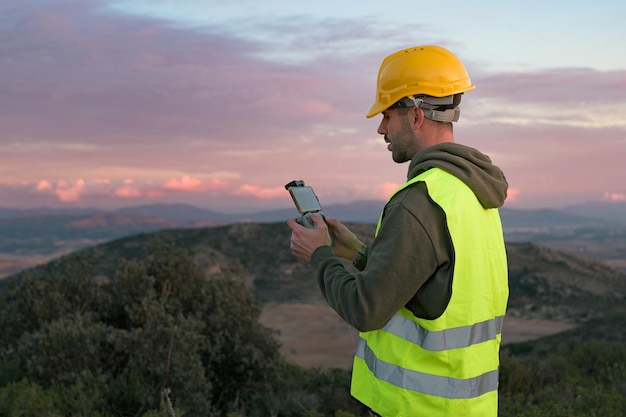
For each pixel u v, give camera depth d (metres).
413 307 2.30
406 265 2.21
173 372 8.85
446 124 2.56
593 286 92.00
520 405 7.99
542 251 112.69
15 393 7.56
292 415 9.12
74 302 12.23
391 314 2.24
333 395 9.71
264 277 83.56
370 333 2.40
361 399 2.43
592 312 77.62
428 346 2.24
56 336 9.28
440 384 2.24
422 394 2.23
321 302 74.75
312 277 84.25
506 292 2.56
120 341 9.61
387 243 2.25
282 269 86.06
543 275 94.56
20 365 9.66
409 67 2.53
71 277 12.50
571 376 11.55
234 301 12.14
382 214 2.39
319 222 2.58
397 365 2.28
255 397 10.38
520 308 82.06
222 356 11.13
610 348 13.43
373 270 2.23
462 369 2.25
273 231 98.19
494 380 2.42
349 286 2.30
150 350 9.18
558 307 81.69
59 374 8.99
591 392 8.77
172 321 10.36
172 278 12.34
